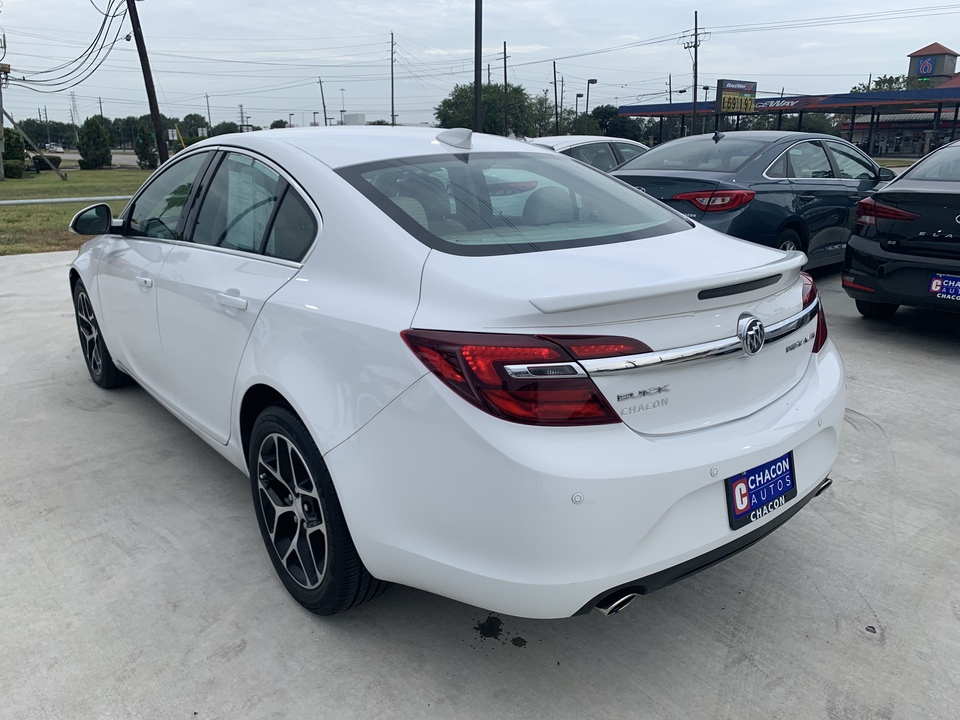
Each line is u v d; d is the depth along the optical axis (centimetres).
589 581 177
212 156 307
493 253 208
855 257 528
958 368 474
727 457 191
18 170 4934
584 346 174
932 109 5128
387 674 216
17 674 214
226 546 280
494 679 214
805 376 234
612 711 203
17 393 439
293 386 217
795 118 7312
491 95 7219
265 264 250
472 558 183
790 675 216
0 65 3925
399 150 265
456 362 178
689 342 188
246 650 225
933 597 252
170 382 320
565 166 294
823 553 277
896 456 354
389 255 210
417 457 186
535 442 173
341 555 214
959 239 477
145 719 199
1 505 309
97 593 251
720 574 266
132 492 321
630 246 226
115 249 369
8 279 787
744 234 573
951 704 205
